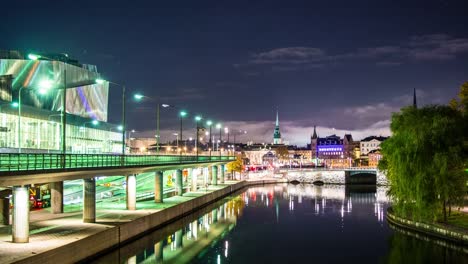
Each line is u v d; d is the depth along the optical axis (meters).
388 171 91.50
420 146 78.25
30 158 51.91
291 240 83.25
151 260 66.06
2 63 157.38
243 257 70.44
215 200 141.12
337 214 115.94
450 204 80.00
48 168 54.41
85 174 65.25
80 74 177.12
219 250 75.06
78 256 55.56
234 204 139.12
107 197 109.38
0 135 112.69
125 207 89.19
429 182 76.75
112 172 74.25
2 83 136.25
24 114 121.62
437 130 78.56
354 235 87.12
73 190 110.12
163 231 86.31
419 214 77.88
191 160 123.38
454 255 67.88
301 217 111.19
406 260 66.62
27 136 122.88
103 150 172.25
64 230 62.62
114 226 66.38
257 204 138.88
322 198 158.38
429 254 68.75
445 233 74.62
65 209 84.19
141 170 88.62
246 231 91.88
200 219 107.12
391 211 102.06
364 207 130.50
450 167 76.69
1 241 54.41
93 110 187.75
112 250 65.06
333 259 69.50
